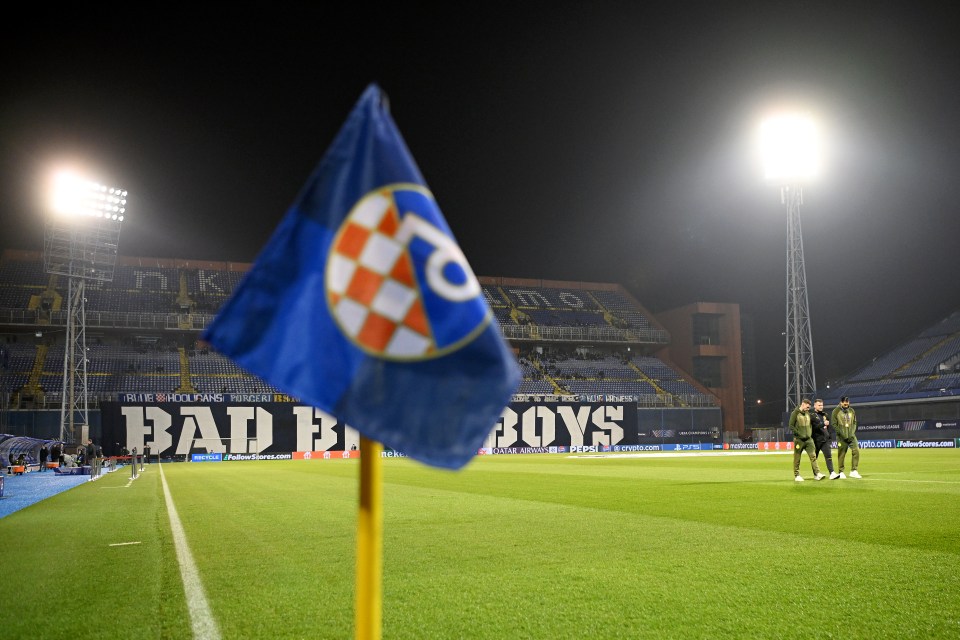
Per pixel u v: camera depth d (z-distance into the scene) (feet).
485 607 16.89
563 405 168.66
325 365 8.76
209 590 19.06
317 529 30.96
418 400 8.75
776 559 22.33
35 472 102.47
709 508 37.01
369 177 9.12
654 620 15.62
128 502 45.80
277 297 8.86
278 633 15.02
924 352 207.62
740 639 14.28
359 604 8.52
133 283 186.50
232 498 47.26
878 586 18.52
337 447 149.38
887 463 86.99
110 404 136.36
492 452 160.04
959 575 19.83
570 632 14.84
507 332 205.46
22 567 22.74
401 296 8.96
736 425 214.69
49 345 170.60
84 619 16.34
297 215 9.08
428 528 30.50
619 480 60.80
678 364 221.05
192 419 140.56
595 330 214.90
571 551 24.27
